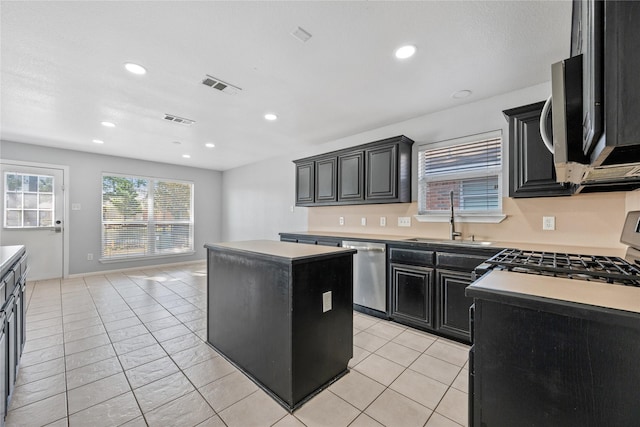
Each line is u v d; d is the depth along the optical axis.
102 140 4.27
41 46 1.94
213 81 2.44
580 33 1.08
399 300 2.83
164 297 3.79
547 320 0.84
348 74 2.33
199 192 6.52
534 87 2.54
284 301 1.68
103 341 2.49
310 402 1.70
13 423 1.51
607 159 0.90
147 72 2.29
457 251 2.43
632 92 0.64
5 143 4.27
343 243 3.36
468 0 1.55
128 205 5.53
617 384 0.75
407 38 1.88
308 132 3.88
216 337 2.34
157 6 1.58
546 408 0.84
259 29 1.78
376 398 1.74
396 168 3.20
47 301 3.59
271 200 5.50
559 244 2.41
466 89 2.61
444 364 2.12
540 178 2.21
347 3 1.57
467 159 2.98
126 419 1.55
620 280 1.07
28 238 4.49
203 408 1.64
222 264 2.26
